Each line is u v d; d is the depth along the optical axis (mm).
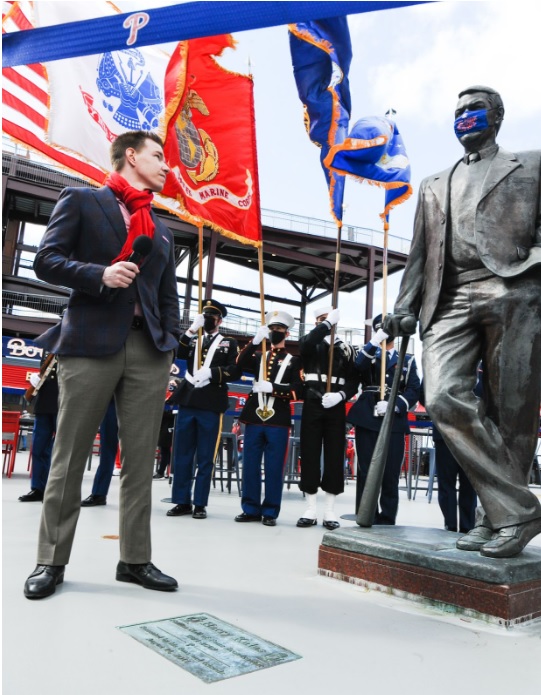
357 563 2486
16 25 4012
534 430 2344
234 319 26250
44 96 4387
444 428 2387
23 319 21719
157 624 1815
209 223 4695
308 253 27797
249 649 1644
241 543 3500
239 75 4801
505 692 1428
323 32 4070
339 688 1405
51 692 1299
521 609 1992
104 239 2330
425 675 1518
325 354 4805
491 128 2529
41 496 4977
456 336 2463
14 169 21766
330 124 4129
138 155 2514
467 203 2490
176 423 4887
